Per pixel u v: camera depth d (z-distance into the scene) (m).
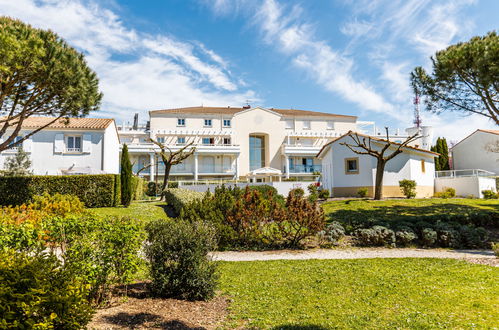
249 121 50.81
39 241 5.46
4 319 2.91
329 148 30.03
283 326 5.18
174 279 6.51
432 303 6.14
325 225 14.58
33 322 3.09
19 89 17.05
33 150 30.02
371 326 5.15
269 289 7.37
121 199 21.48
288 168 47.97
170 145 44.75
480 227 14.12
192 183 38.25
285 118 52.75
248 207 13.27
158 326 5.02
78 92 16.91
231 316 5.66
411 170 27.14
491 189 29.12
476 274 8.23
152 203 24.69
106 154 31.92
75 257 5.22
